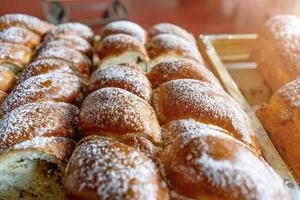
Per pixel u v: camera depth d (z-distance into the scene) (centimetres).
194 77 43
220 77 50
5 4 135
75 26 59
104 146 30
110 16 128
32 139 34
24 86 40
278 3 110
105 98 37
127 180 27
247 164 28
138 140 33
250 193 27
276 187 28
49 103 38
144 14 131
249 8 134
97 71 45
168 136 35
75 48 52
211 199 27
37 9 133
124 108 35
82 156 30
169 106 38
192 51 52
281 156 41
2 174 34
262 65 58
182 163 29
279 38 54
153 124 36
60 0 124
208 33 118
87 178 28
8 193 36
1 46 49
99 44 54
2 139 34
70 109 39
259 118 46
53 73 43
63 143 35
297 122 40
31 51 53
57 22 122
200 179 28
